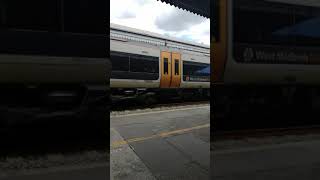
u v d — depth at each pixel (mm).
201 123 12156
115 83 17219
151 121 12734
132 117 14211
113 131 9938
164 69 21031
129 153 6758
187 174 5219
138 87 18844
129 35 18344
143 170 5418
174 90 22344
